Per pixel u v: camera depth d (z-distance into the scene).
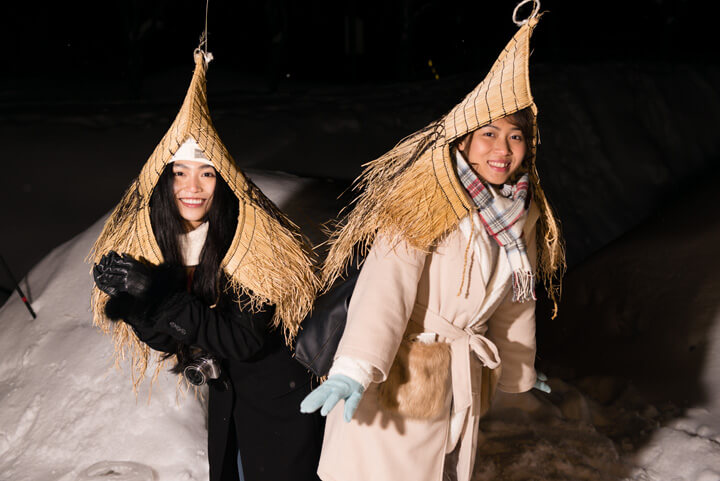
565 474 2.73
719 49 10.96
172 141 1.82
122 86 9.40
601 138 7.22
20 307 3.26
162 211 1.88
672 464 2.80
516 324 2.09
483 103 1.73
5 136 5.75
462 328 1.90
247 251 1.88
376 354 1.70
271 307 1.93
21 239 4.75
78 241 3.56
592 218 6.46
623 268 4.68
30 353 2.93
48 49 10.60
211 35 11.33
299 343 1.93
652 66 8.36
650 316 4.09
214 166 1.84
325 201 3.53
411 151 1.89
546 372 3.94
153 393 2.62
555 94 7.48
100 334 2.91
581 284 4.79
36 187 5.18
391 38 11.63
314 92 8.62
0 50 10.25
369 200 1.92
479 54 11.62
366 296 1.77
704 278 4.23
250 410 1.99
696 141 7.58
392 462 1.85
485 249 1.83
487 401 2.08
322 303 1.96
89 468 2.38
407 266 1.80
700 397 3.30
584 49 11.66
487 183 1.84
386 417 1.86
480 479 2.69
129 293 1.75
